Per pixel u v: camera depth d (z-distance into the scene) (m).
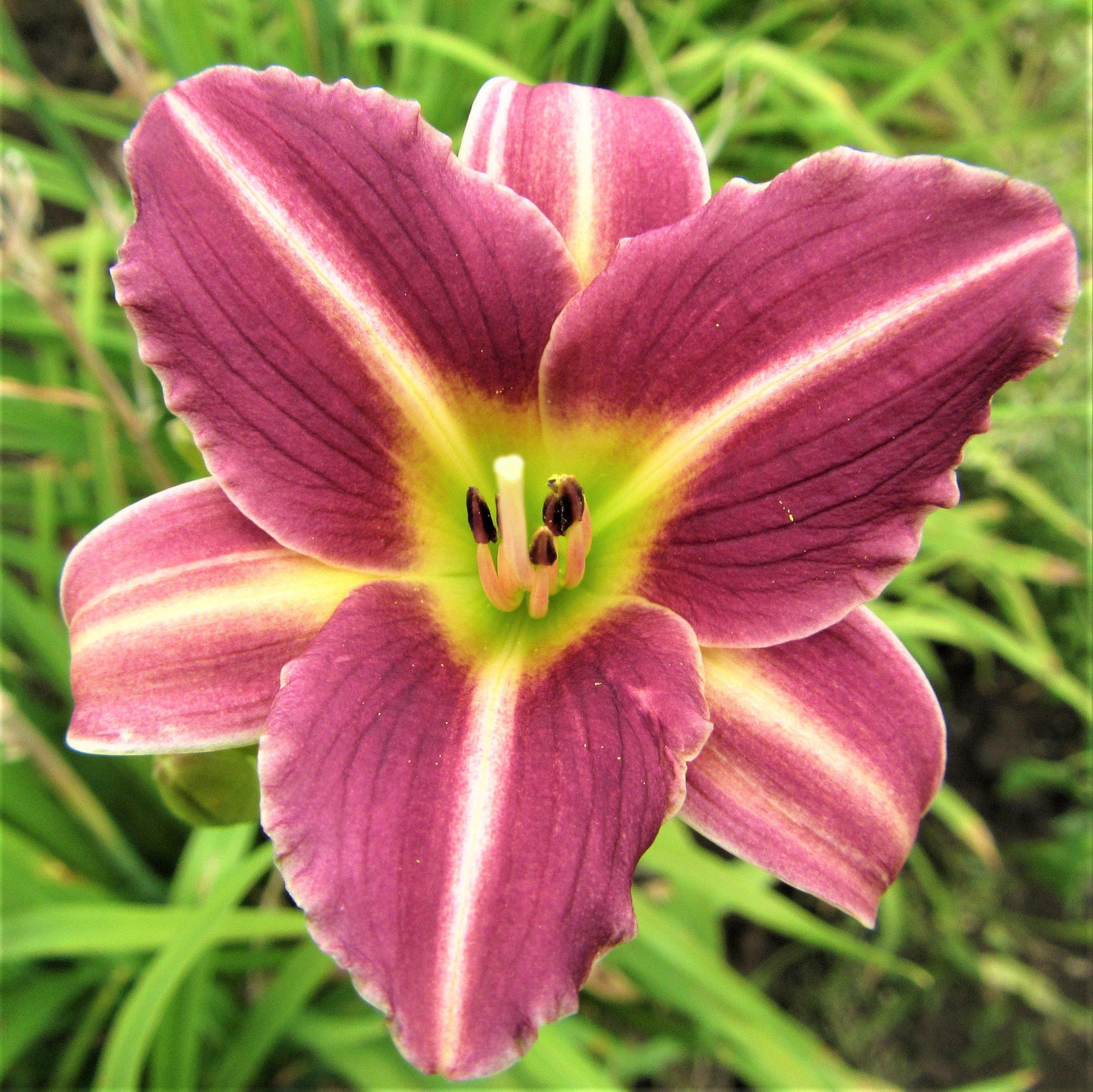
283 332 0.14
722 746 0.15
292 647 0.15
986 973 0.31
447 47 0.26
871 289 0.14
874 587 0.14
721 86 0.35
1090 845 0.31
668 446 0.15
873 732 0.15
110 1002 0.23
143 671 0.14
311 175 0.14
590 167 0.16
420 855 0.13
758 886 0.25
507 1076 0.22
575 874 0.13
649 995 0.25
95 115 0.37
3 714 0.20
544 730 0.14
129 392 0.31
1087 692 0.33
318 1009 0.24
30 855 0.23
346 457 0.15
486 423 0.16
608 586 0.16
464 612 0.16
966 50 0.38
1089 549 0.32
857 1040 0.31
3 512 0.31
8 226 0.20
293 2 0.25
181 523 0.15
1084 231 0.33
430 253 0.15
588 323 0.15
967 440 0.13
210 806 0.17
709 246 0.14
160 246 0.13
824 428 0.14
